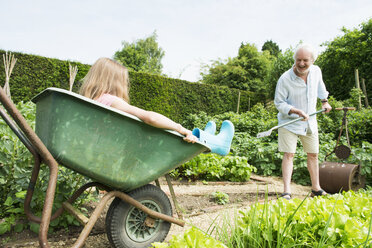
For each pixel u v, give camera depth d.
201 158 4.24
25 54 7.33
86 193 2.25
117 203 1.56
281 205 1.66
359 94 7.90
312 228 1.44
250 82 20.80
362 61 10.35
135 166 1.50
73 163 1.38
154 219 1.69
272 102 13.30
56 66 7.77
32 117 3.17
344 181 3.55
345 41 10.68
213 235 1.96
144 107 9.52
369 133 6.36
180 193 3.36
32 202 1.90
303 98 3.14
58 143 1.32
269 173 5.18
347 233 1.34
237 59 21.50
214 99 11.52
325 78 11.31
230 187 3.99
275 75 13.11
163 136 1.49
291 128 3.12
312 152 3.27
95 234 1.96
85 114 1.31
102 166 1.43
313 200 1.86
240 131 7.87
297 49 2.97
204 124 9.48
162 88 9.94
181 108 10.52
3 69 7.04
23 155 2.05
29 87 7.39
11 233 1.89
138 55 35.78
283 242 1.39
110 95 1.58
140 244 1.65
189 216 2.49
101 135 1.36
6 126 2.35
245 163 4.43
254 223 1.47
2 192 2.15
